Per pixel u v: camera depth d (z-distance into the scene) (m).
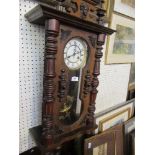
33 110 0.67
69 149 0.82
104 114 1.05
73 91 0.62
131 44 1.17
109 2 0.87
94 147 0.86
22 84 0.62
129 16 1.06
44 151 0.56
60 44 0.51
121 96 1.26
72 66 0.58
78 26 0.54
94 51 0.64
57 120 0.57
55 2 0.55
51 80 0.51
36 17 0.49
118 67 1.13
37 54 0.64
